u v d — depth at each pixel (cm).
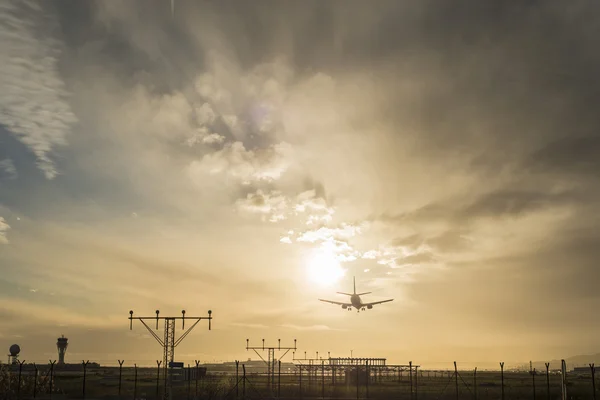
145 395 7731
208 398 7731
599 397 8056
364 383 11244
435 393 8800
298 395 8300
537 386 11431
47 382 9675
